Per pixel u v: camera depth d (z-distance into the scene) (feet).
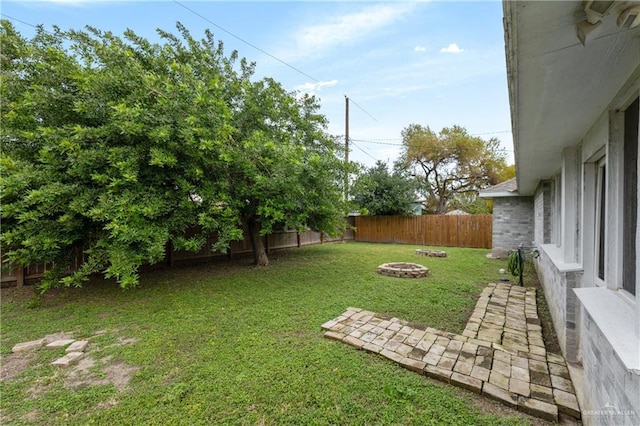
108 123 15.14
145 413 7.20
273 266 25.71
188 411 7.23
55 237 14.37
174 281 20.34
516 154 12.23
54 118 15.49
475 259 29.89
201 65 21.52
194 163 16.47
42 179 13.70
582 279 9.20
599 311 5.68
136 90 15.25
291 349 10.32
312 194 20.30
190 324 12.78
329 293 17.31
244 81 22.53
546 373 8.54
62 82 15.60
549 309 14.32
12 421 7.00
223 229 17.49
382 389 7.97
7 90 15.17
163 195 15.89
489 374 8.45
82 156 13.61
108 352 10.34
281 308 14.73
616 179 6.31
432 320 13.05
